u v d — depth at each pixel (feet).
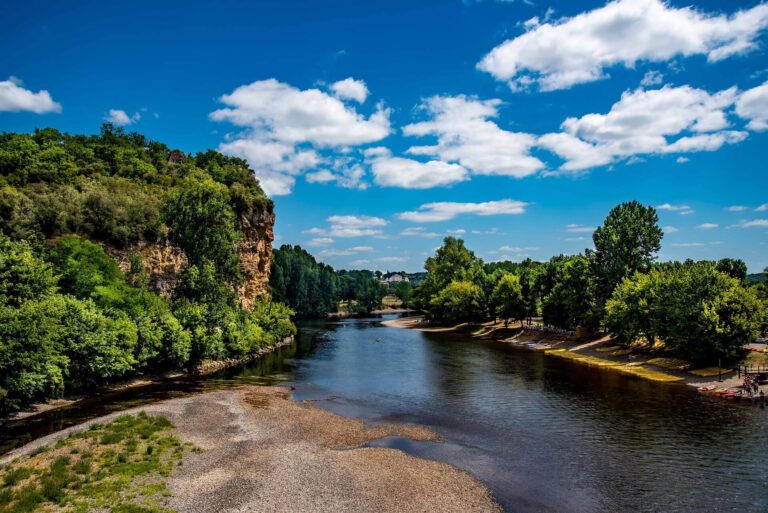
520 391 164.96
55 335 125.08
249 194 322.55
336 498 78.79
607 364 224.33
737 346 176.14
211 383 175.73
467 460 98.78
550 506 78.23
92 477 79.30
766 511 75.97
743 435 112.27
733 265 255.50
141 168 299.58
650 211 278.26
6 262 131.85
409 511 75.41
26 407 125.80
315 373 203.21
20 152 249.55
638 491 83.61
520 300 356.59
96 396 146.72
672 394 157.07
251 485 81.56
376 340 342.23
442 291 462.60
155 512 69.26
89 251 170.91
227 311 233.55
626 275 268.00
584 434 115.44
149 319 171.12
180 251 237.04
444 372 205.16
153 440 100.68
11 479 76.07
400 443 109.70
